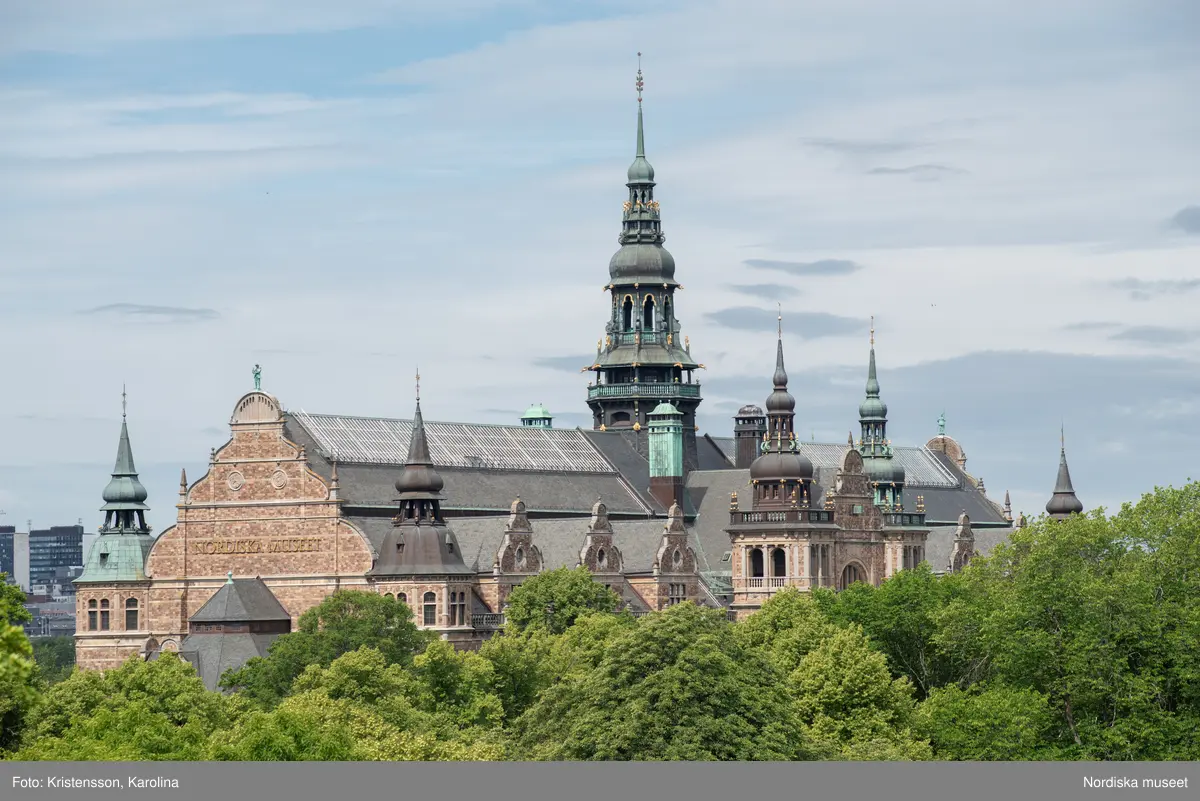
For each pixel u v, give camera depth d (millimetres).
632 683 198625
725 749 192000
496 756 197250
